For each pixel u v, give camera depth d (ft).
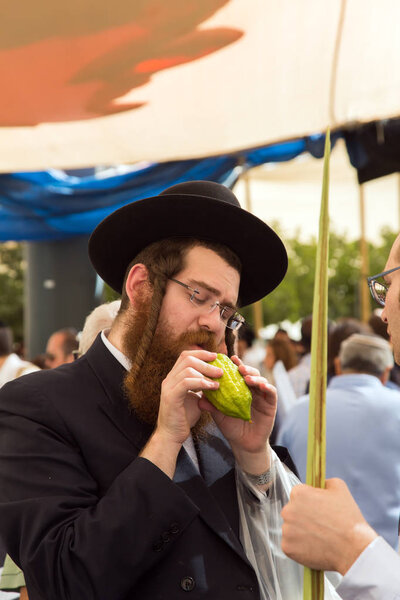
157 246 6.38
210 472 6.36
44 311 25.25
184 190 6.75
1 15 13.61
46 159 21.21
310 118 18.49
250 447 6.17
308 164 34.68
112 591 5.13
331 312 63.82
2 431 5.91
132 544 5.16
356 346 12.07
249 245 6.54
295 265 62.08
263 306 60.90
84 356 6.53
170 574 5.53
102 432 5.92
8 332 17.76
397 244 5.64
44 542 5.23
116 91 16.94
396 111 17.54
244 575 5.72
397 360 5.66
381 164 17.89
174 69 16.06
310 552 4.68
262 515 6.32
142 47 14.98
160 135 19.56
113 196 22.71
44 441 5.74
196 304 6.15
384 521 10.92
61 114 18.06
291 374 19.83
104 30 14.24
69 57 15.28
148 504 5.25
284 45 15.37
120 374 6.19
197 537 5.69
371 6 14.08
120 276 7.01
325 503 4.68
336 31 14.93
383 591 4.48
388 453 11.10
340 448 11.10
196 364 5.55
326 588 6.21
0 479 5.73
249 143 20.16
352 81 16.85
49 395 6.00
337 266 63.52
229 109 18.12
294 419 12.07
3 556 8.15
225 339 6.51
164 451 5.46
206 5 13.55
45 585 5.24
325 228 4.44
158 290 6.13
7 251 67.77
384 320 5.69
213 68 16.17
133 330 6.21
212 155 21.08
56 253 25.02
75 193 22.75
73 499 5.48
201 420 6.31
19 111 17.81
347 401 11.37
